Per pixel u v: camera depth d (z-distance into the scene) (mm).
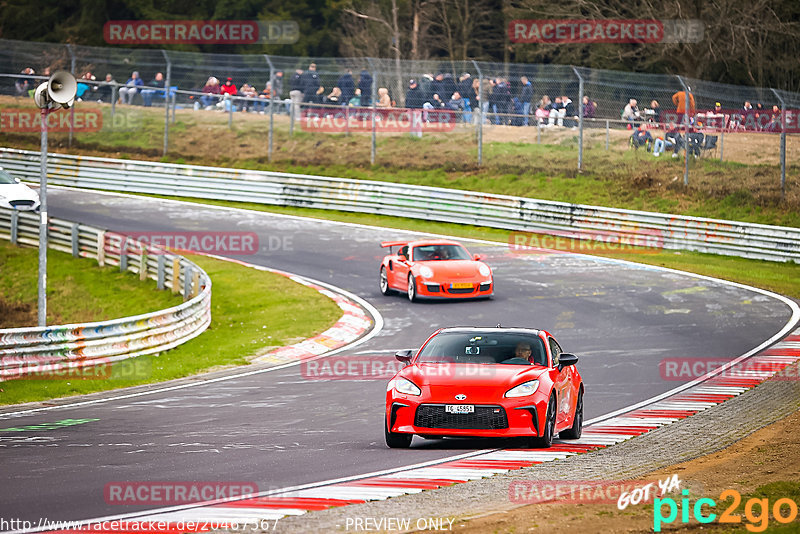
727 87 132875
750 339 71875
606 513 29594
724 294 89438
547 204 121438
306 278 100688
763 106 140250
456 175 144375
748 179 130875
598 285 93875
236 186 141500
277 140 162625
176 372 66062
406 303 89375
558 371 42312
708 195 127688
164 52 158875
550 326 77750
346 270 104250
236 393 57406
